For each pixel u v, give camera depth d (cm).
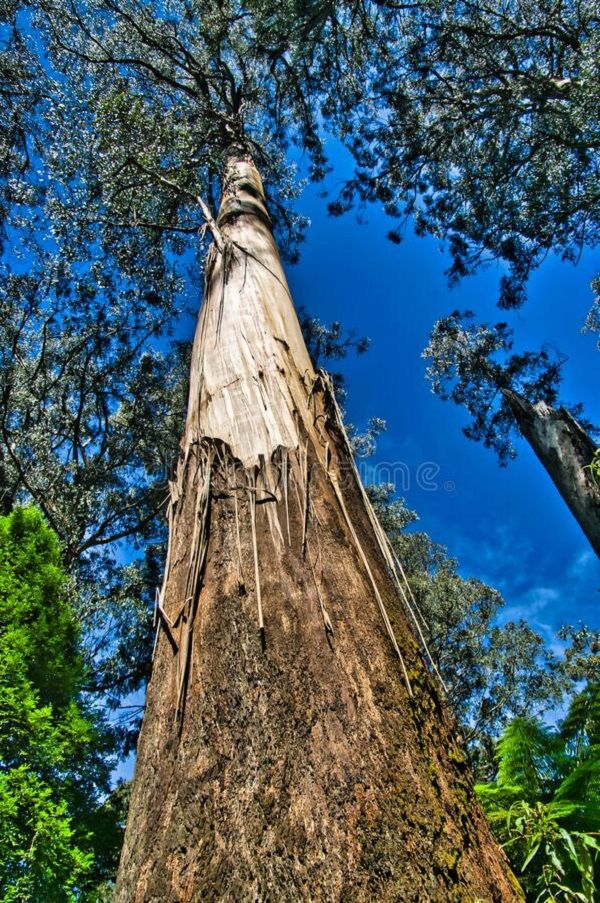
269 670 151
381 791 126
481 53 942
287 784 127
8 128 875
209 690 152
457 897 112
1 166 880
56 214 867
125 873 129
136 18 933
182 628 177
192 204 971
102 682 880
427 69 994
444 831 125
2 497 906
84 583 916
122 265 991
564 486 477
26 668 350
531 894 212
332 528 199
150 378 1114
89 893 347
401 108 1049
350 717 140
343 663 153
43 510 912
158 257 1019
